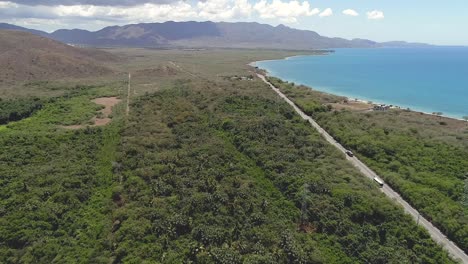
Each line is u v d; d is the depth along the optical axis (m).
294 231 48.34
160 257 43.38
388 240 46.84
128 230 47.28
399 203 54.75
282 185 58.81
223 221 49.19
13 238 46.47
